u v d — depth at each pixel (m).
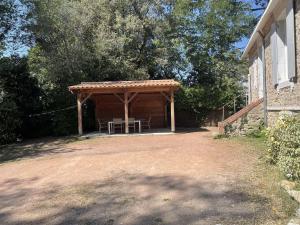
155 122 21.83
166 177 7.59
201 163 8.84
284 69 11.12
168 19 25.38
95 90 17.81
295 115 8.47
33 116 21.08
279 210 5.10
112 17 23.64
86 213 5.57
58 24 20.31
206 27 26.62
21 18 19.80
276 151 7.87
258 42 14.86
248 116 13.91
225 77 25.23
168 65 25.72
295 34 8.86
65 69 20.86
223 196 5.96
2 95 18.17
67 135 20.52
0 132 18.22
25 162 11.52
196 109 23.80
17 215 5.72
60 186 7.46
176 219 5.05
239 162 8.60
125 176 7.96
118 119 18.89
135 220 5.12
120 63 23.06
